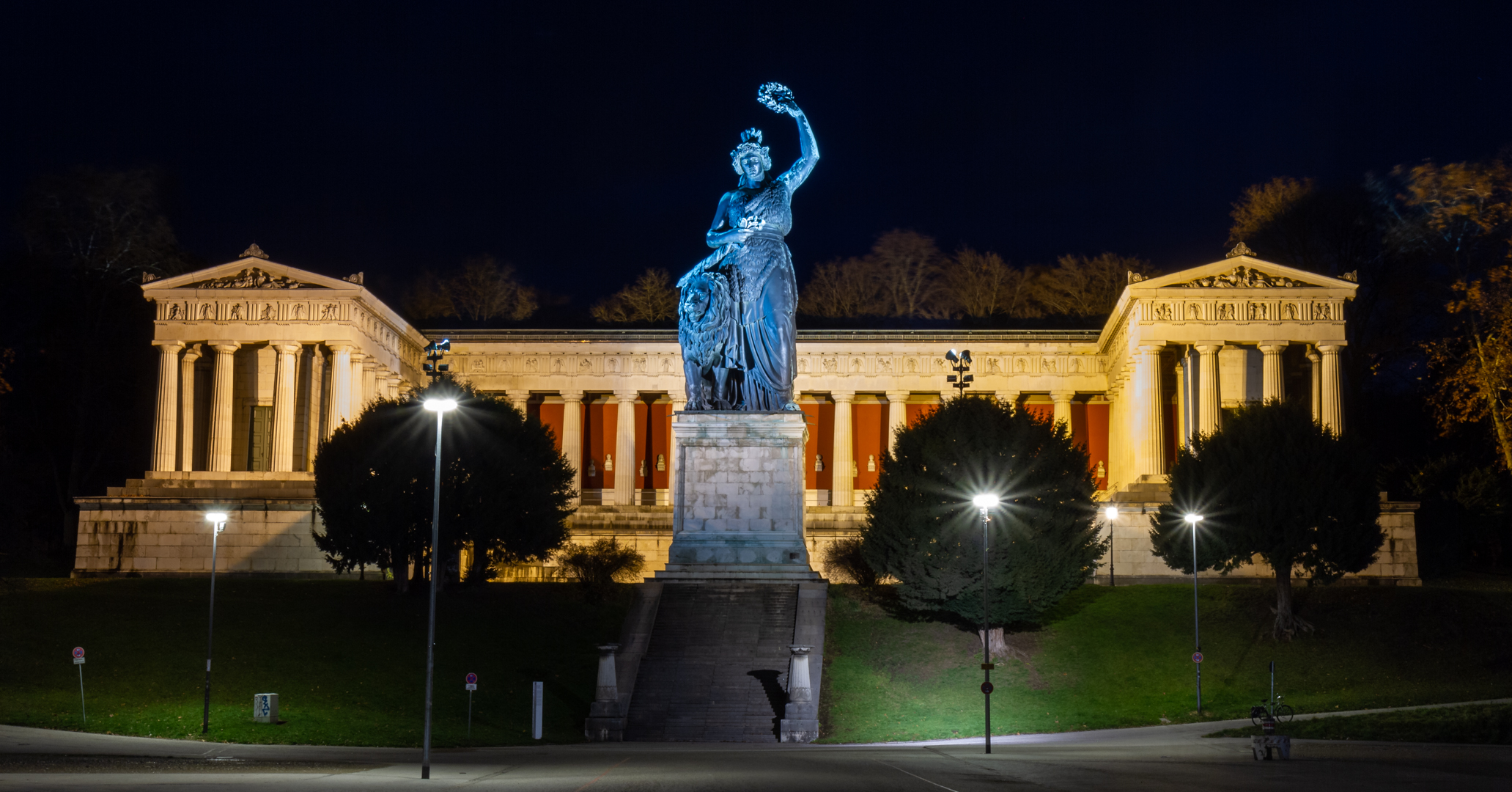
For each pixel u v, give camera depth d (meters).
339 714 61.72
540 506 82.81
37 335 118.00
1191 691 69.19
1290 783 38.38
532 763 47.00
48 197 120.25
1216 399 108.44
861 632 75.75
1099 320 137.50
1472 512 98.25
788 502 82.00
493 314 163.38
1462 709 58.44
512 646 73.31
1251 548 77.56
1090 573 77.50
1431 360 105.50
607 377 129.12
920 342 128.25
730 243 85.56
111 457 121.50
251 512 93.31
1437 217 114.81
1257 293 109.25
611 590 80.81
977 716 65.62
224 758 48.03
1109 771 42.34
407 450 80.56
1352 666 72.06
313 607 78.12
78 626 72.50
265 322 111.06
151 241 122.69
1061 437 78.19
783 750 55.53
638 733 62.84
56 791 34.94
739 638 72.38
